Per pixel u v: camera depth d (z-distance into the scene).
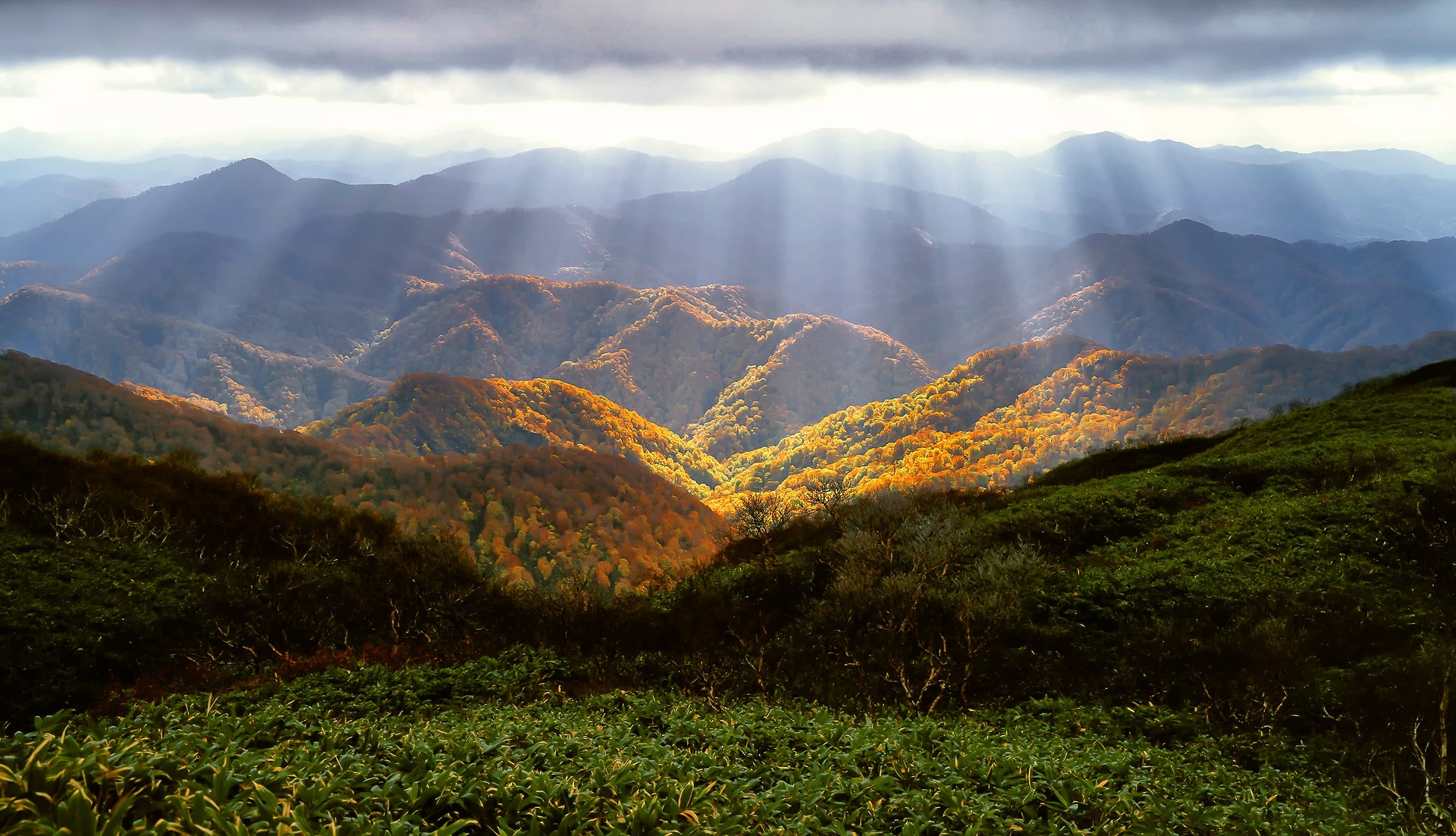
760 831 5.48
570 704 13.62
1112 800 7.01
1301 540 21.69
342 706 13.27
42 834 3.50
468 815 5.05
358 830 4.33
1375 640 16.12
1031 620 19.34
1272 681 14.34
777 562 27.16
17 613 17.30
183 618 19.84
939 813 6.45
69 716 6.20
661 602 26.75
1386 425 34.34
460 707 13.87
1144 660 16.75
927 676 15.99
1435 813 8.08
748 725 9.45
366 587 23.81
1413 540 20.14
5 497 24.30
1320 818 8.06
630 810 5.10
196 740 5.18
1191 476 31.19
